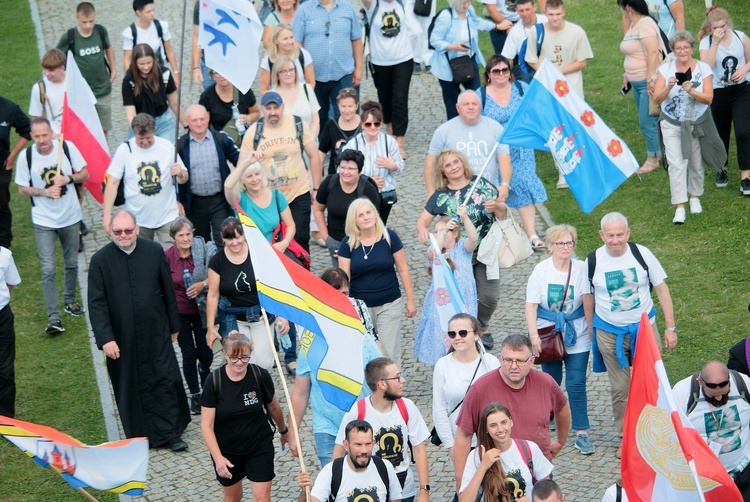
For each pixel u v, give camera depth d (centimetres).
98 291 2950
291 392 3186
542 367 2898
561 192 4241
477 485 2131
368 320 2653
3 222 3984
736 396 2400
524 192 3756
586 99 4838
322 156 3800
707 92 3672
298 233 3575
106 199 3500
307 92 3878
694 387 2402
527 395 2280
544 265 2823
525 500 2117
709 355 3119
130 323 2956
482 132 3441
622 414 2836
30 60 5694
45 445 2292
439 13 4422
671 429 2031
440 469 2844
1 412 3094
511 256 3244
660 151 4166
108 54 4644
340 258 3036
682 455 2022
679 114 3728
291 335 3247
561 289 2795
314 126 3862
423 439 2367
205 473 2916
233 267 3000
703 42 3878
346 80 4434
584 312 2816
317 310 2488
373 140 3578
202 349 3169
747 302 3334
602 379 3170
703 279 3488
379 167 3559
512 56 4297
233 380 2472
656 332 2828
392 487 2238
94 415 3197
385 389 2303
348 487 2203
